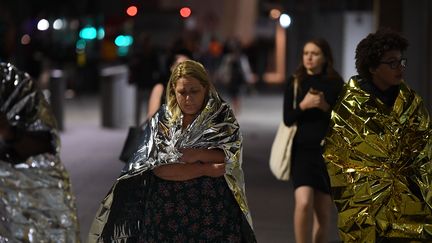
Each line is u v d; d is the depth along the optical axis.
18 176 9.60
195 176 10.47
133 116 37.38
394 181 10.30
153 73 31.75
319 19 34.53
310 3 37.00
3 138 9.59
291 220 18.17
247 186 22.14
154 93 15.54
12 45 50.19
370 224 10.32
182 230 10.51
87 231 16.78
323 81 14.04
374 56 10.37
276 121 38.47
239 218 10.59
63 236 9.71
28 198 9.62
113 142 31.02
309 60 14.06
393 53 10.30
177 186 10.51
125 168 10.64
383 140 10.26
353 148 10.34
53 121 9.69
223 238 10.52
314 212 14.19
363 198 10.31
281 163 14.04
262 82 61.66
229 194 10.54
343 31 32.59
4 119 9.57
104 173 24.08
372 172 10.28
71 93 53.50
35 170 9.62
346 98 10.43
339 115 10.45
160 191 10.57
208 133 10.47
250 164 25.80
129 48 57.69
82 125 36.81
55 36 69.81
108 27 60.75
